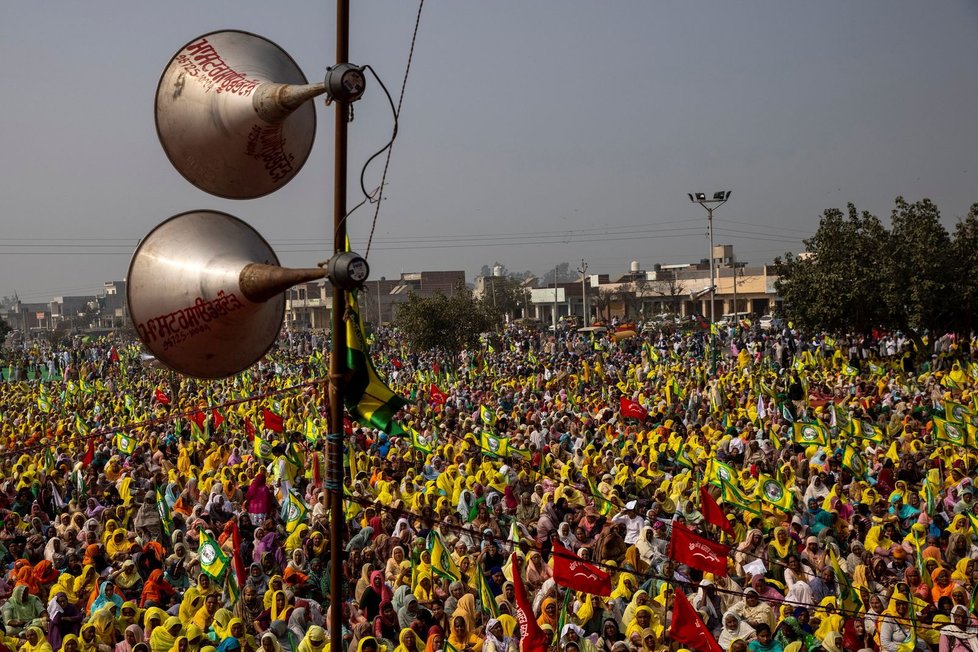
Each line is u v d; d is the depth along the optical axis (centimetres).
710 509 1650
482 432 2327
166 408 3572
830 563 1470
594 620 1362
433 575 1455
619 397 3450
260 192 597
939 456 2192
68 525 1834
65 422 3350
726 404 3127
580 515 1814
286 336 9156
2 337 10062
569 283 13850
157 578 1462
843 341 5522
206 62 571
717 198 4756
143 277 525
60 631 1333
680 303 11875
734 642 1207
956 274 4547
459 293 6906
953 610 1353
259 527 1725
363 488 1908
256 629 1350
